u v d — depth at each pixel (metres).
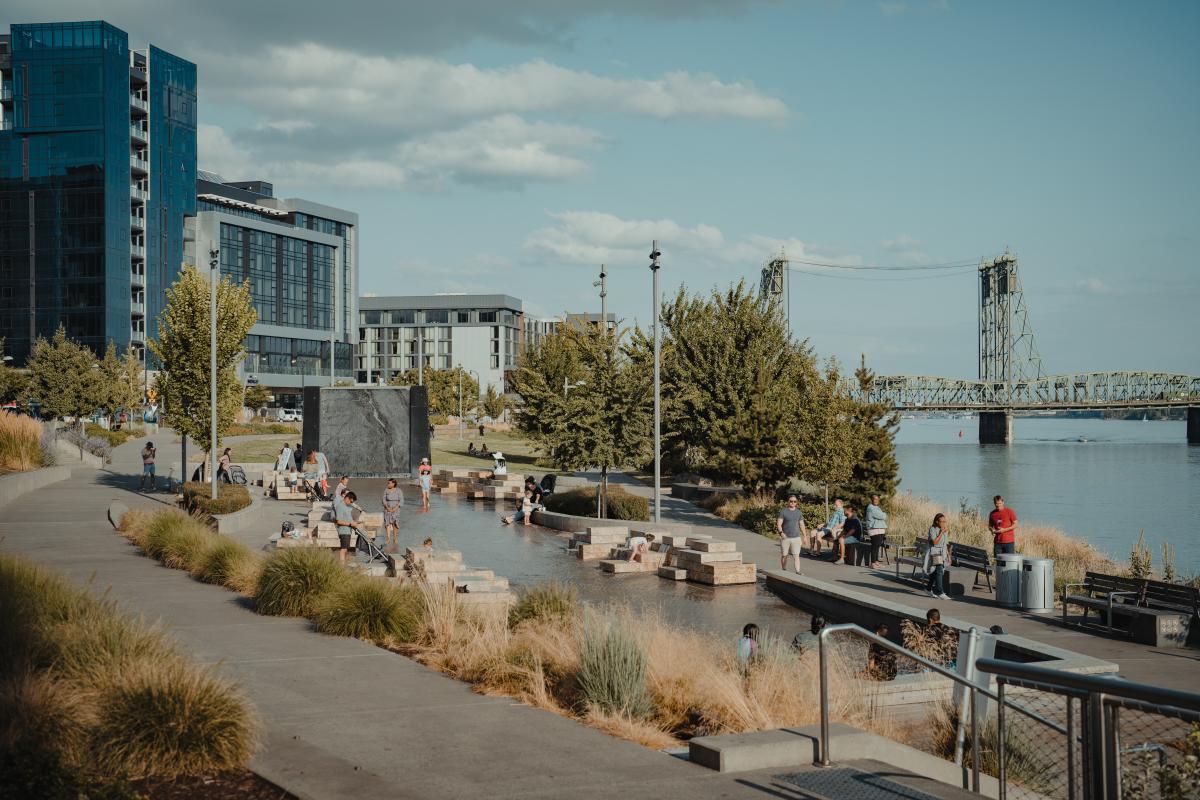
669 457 55.06
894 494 39.84
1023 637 17.03
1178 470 102.69
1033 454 148.12
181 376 36.19
